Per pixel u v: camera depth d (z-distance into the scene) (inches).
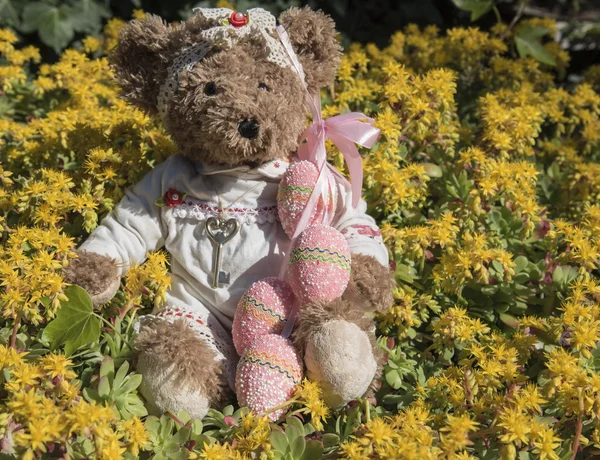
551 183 33.7
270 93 22.0
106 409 18.3
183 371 20.5
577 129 39.8
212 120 21.6
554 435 20.4
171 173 23.9
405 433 18.7
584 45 52.5
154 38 23.3
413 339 26.2
